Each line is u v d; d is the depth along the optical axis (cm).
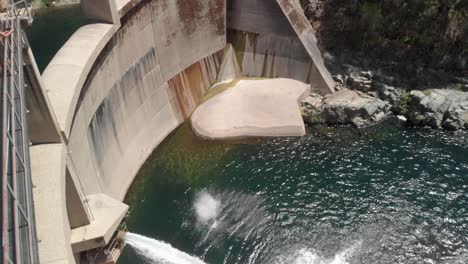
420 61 4403
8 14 2012
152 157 3791
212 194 3441
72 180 2273
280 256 2959
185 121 4216
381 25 4406
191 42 4234
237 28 4659
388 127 4147
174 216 3231
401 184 3516
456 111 4072
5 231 1156
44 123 2144
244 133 4062
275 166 3725
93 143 2944
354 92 4428
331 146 3947
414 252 2983
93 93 2967
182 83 4222
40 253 1702
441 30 4253
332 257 2958
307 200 3388
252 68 4725
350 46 4616
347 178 3588
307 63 4509
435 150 3856
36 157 2127
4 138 1429
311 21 4612
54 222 1808
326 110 4231
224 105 4319
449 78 4325
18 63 1784
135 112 3612
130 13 3416
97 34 3022
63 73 2617
